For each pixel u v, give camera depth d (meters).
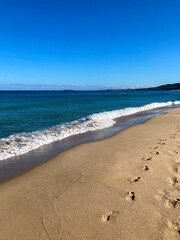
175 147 5.80
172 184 3.57
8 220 2.77
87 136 8.20
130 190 3.45
